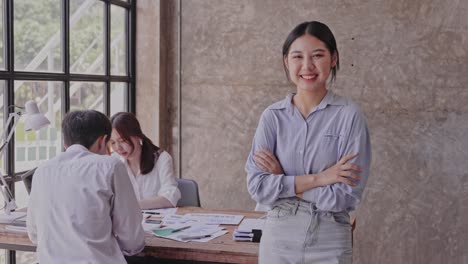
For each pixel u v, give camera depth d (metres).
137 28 4.75
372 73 4.40
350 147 2.04
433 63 4.29
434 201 4.37
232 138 4.75
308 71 2.07
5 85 3.15
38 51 3.45
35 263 3.50
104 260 2.23
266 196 2.08
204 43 4.75
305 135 2.09
